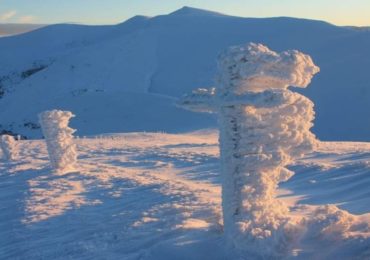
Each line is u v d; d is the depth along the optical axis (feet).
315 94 189.57
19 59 398.83
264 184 23.73
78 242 30.32
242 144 23.56
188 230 28.76
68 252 28.78
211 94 24.77
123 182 49.62
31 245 31.22
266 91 22.06
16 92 247.91
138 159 70.13
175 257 24.47
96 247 28.89
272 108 22.52
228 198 23.98
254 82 23.25
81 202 41.78
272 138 23.26
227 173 23.98
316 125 159.74
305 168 51.80
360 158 57.62
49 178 54.08
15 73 329.11
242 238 23.02
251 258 22.44
